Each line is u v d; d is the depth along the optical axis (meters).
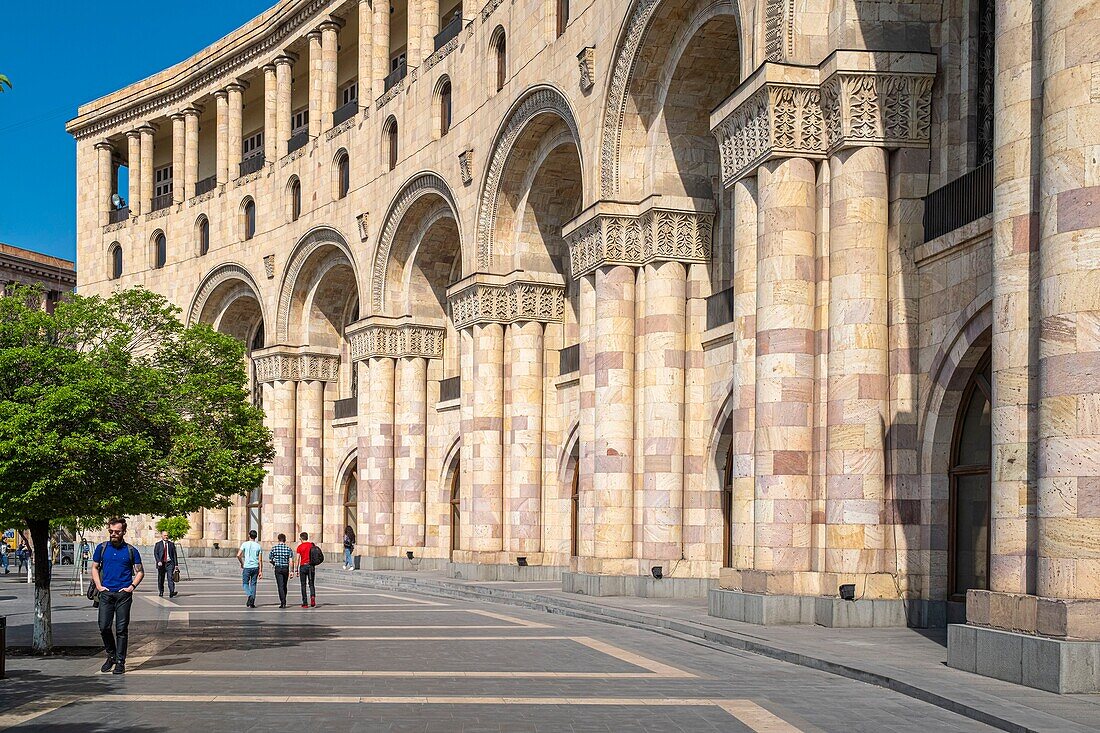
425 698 12.73
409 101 41.69
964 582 18.56
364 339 43.66
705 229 28.09
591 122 29.34
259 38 52.00
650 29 26.70
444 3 44.47
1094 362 12.73
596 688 13.59
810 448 20.17
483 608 27.03
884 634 18.00
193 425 19.02
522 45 33.72
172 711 11.91
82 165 64.75
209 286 55.78
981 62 19.11
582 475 29.59
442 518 41.97
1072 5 13.15
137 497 17.88
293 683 13.95
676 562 27.23
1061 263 13.04
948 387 18.48
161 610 26.42
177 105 58.41
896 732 10.86
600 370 28.64
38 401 16.14
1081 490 12.73
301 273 49.75
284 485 50.50
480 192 36.03
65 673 14.97
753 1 21.80
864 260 19.59
